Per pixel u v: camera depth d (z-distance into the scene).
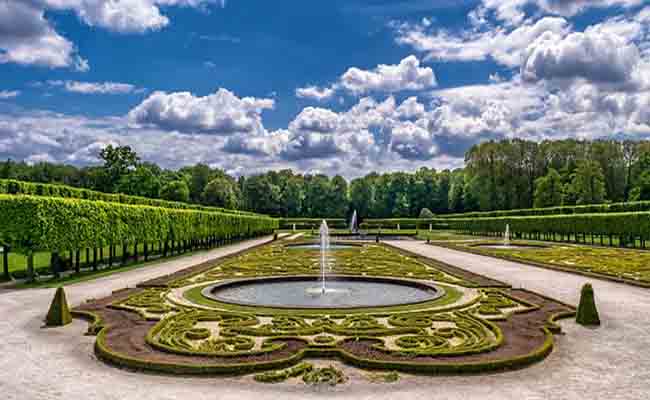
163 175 119.56
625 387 9.49
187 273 25.77
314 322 14.37
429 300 17.80
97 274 27.03
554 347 12.30
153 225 34.88
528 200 96.81
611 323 14.84
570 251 39.34
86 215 27.23
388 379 9.88
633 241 46.22
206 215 46.41
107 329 13.59
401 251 40.66
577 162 94.19
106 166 81.75
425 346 12.12
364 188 125.44
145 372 10.41
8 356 11.60
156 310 16.27
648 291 20.38
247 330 13.30
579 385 9.60
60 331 14.04
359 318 14.90
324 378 9.88
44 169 104.50
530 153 97.50
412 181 125.69
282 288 22.11
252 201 123.31
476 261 32.88
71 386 9.57
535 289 20.95
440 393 9.17
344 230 93.56
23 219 23.70
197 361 10.62
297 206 124.88
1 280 25.03
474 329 13.66
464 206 116.06
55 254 25.95
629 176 93.31
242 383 9.74
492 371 10.38
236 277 24.52
